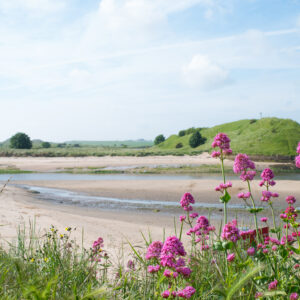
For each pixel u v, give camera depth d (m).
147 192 23.56
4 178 34.84
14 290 2.67
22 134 100.62
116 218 15.14
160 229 12.32
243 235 4.25
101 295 2.34
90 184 28.39
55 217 13.87
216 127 102.88
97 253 4.80
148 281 3.40
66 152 76.25
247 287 3.04
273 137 78.12
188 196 4.40
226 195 3.98
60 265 3.81
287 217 3.74
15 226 10.33
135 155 72.25
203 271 3.40
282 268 3.26
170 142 108.69
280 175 35.12
